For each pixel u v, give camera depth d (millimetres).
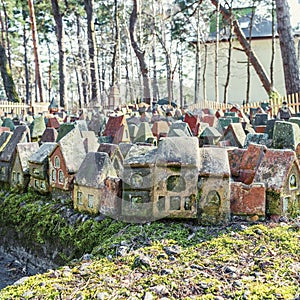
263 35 31000
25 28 34531
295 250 2658
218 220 3080
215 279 2338
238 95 32062
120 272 2461
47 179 4043
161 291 2211
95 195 3383
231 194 3180
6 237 4008
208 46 31828
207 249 2721
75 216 3475
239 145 4500
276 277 2344
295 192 3281
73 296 2213
